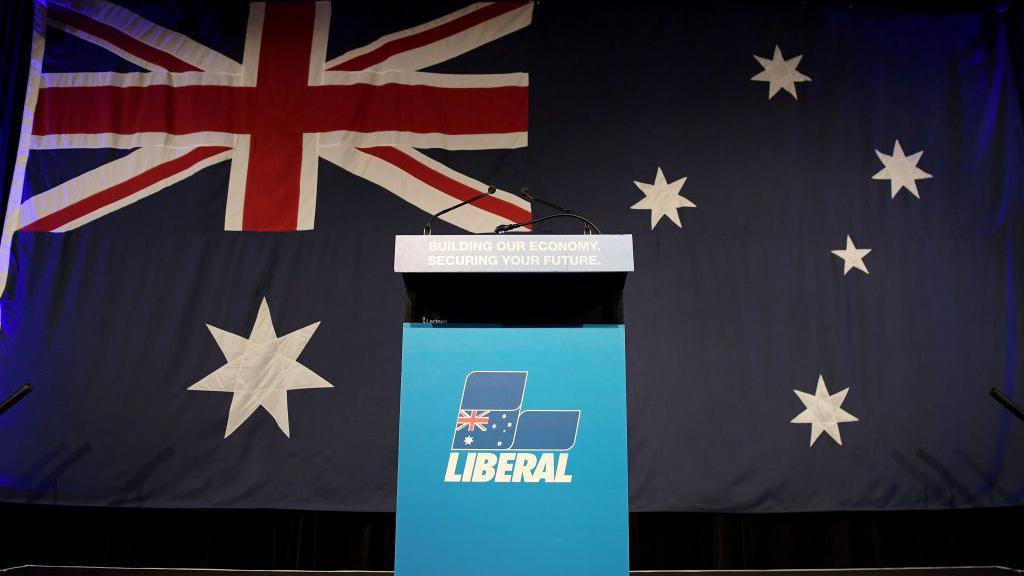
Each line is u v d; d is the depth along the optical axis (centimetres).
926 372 312
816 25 349
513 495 158
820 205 329
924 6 350
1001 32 346
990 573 291
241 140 333
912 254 324
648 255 322
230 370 310
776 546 308
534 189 328
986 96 340
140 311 314
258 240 323
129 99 335
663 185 330
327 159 331
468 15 348
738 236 324
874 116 339
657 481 300
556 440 161
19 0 331
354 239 323
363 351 312
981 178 332
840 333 315
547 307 203
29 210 321
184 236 322
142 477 299
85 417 304
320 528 306
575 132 335
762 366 311
